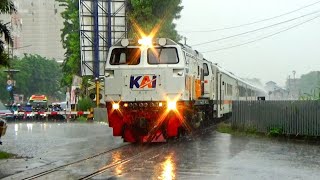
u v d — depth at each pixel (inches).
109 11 1498.5
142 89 705.0
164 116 705.0
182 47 744.3
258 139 788.0
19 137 884.0
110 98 715.4
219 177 418.0
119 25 1507.1
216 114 1194.6
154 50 713.6
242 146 677.9
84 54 1502.2
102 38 1499.8
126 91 708.7
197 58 885.2
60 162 531.5
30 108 1881.2
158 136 717.3
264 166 485.1
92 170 463.5
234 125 962.1
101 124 1366.9
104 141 779.4
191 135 863.7
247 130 910.4
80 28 1496.1
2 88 3309.5
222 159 535.8
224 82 1322.6
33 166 502.9
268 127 855.7
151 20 1647.4
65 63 2321.6
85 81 1771.7
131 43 722.2
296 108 799.1
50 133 988.6
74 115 1692.9
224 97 1320.1
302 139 782.5
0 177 431.8
